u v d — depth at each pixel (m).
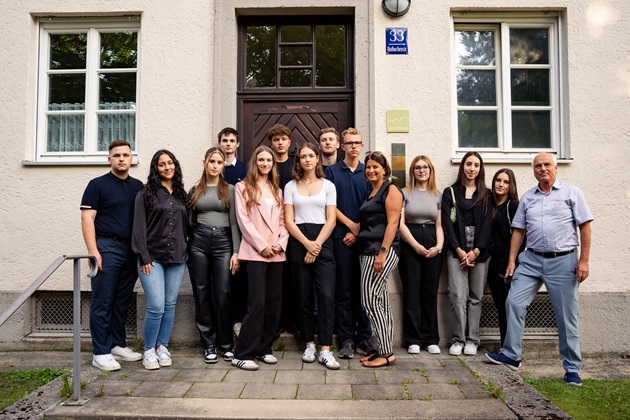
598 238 4.79
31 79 5.01
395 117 4.86
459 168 4.62
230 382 3.58
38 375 3.91
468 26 5.09
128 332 4.89
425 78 4.89
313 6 4.91
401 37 4.90
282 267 4.04
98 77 5.11
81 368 3.90
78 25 5.09
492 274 4.45
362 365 3.99
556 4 4.91
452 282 4.45
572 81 4.89
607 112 4.87
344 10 4.99
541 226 3.94
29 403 3.20
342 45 5.12
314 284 4.14
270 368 3.90
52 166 4.89
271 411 3.08
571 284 3.87
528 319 4.91
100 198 3.95
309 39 5.14
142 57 4.93
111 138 5.10
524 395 3.38
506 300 4.07
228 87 4.89
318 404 3.19
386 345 3.95
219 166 4.03
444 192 4.57
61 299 4.95
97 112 5.09
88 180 4.88
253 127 5.07
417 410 3.10
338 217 4.16
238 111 5.07
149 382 3.58
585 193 4.82
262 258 3.91
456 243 4.41
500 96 5.07
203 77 4.91
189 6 4.93
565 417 3.06
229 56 4.91
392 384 3.55
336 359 4.16
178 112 4.89
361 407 3.14
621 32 4.89
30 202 4.88
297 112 5.07
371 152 4.32
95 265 3.42
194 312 4.70
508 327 4.04
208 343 4.09
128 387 3.48
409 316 4.46
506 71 5.06
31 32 5.00
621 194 4.82
